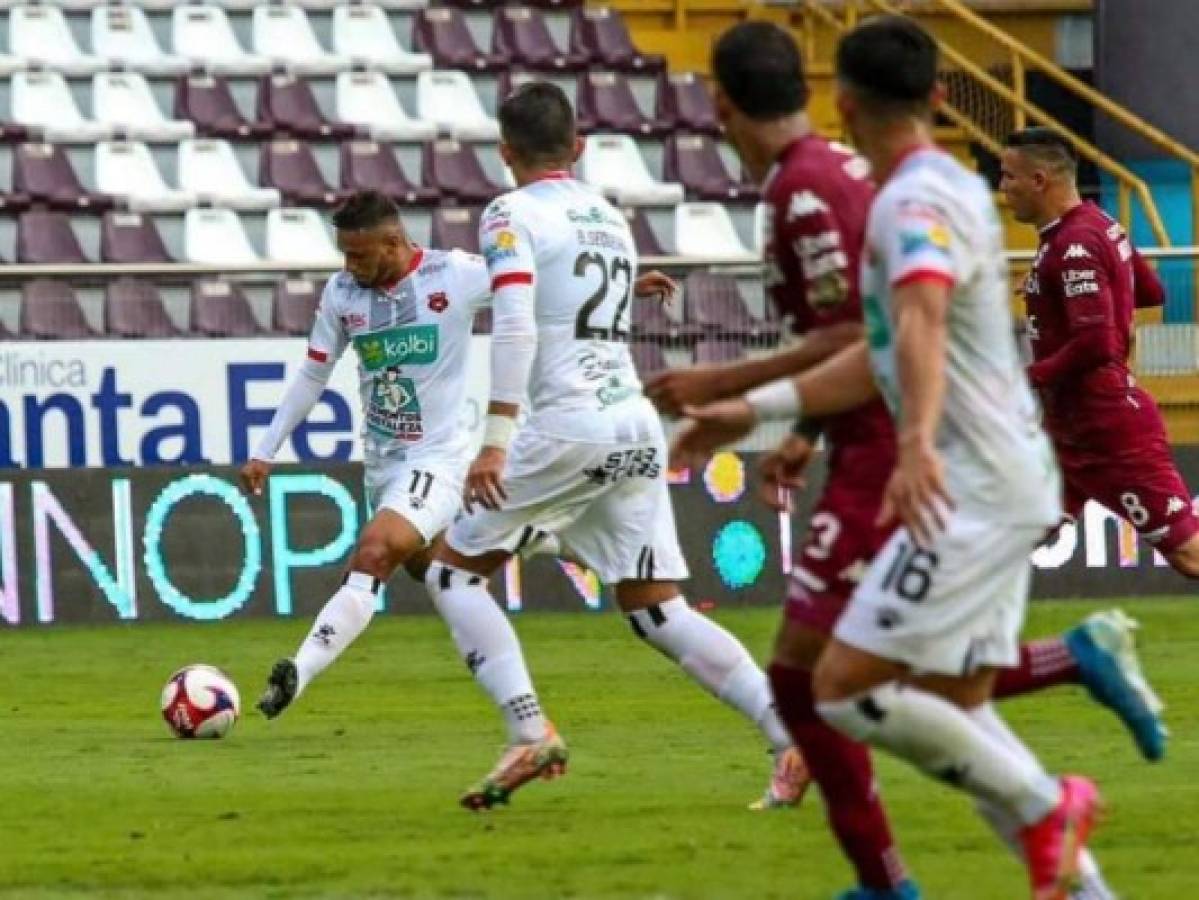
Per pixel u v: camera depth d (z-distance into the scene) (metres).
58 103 65.25
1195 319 55.59
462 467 34.47
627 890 22.33
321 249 62.03
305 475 52.81
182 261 61.34
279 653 46.72
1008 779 18.47
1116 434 39.09
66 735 35.28
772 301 21.64
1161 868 23.28
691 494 54.06
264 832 26.06
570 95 69.06
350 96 67.38
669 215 64.62
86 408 52.19
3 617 51.75
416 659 45.88
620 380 27.77
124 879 23.34
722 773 30.34
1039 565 55.25
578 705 38.28
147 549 52.28
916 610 18.20
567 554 28.00
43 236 60.91
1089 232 38.00
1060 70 71.00
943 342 17.67
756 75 21.06
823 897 21.92
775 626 50.12
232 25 69.56
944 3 70.69
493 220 27.39
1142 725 21.25
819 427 21.36
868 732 18.53
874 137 18.84
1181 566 39.62
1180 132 72.81
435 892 22.39
